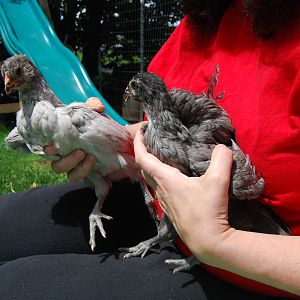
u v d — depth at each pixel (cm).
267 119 34
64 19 234
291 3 35
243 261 30
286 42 35
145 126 41
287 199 34
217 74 40
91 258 40
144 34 180
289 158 33
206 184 32
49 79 132
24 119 49
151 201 48
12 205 48
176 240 40
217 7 42
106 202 51
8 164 118
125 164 50
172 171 34
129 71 205
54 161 49
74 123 47
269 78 35
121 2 207
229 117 37
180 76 46
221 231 31
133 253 41
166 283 36
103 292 35
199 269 37
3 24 154
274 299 35
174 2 160
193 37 45
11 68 48
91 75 232
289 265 29
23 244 46
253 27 36
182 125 37
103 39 226
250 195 34
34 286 36
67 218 48
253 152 35
